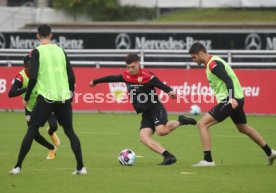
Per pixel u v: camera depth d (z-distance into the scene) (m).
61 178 33.56
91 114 74.56
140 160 41.62
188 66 74.75
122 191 29.91
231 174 34.88
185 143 51.38
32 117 33.12
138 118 70.69
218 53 77.12
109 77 38.91
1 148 48.00
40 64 32.84
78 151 33.94
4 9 116.94
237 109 37.22
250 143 51.19
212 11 123.69
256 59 78.44
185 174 34.88
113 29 109.19
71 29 110.56
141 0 126.94
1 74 77.62
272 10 121.56
